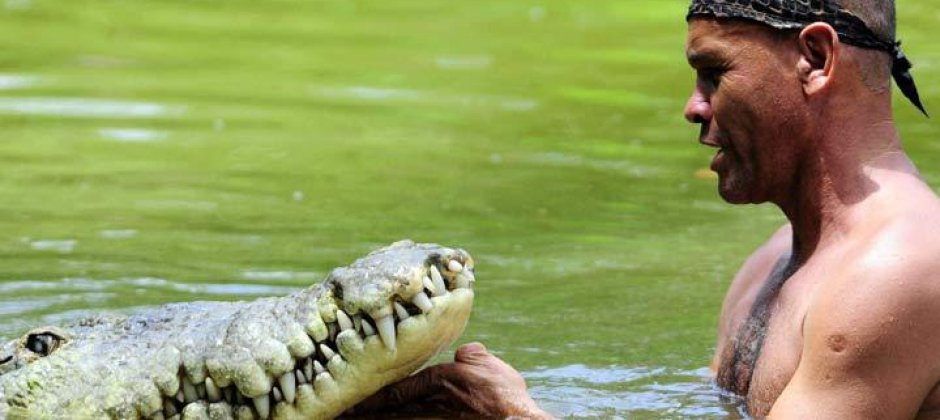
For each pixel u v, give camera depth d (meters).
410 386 12.77
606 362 14.60
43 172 23.00
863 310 11.08
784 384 12.00
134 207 21.02
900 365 11.06
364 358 11.45
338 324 11.52
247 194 21.86
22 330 15.36
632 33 34.22
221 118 26.64
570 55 32.00
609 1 38.19
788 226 14.18
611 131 25.73
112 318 12.80
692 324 15.95
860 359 11.08
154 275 17.66
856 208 11.97
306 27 35.19
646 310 16.52
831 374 11.19
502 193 21.86
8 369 12.42
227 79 29.72
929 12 34.56
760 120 12.22
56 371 12.20
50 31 34.09
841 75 12.04
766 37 12.12
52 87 28.56
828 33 11.95
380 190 22.06
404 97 28.33
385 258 11.43
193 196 21.67
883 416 11.11
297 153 24.25
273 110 27.27
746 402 12.59
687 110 12.71
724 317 14.04
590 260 18.55
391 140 25.17
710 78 12.52
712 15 12.29
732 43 12.23
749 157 12.39
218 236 19.55
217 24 35.38
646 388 13.66
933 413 11.30
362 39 33.72
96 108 27.08
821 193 12.19
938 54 30.09
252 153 24.30
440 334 11.52
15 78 29.20
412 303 11.41
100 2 37.75
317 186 22.31
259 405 11.62
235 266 18.08
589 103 27.77
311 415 11.65
